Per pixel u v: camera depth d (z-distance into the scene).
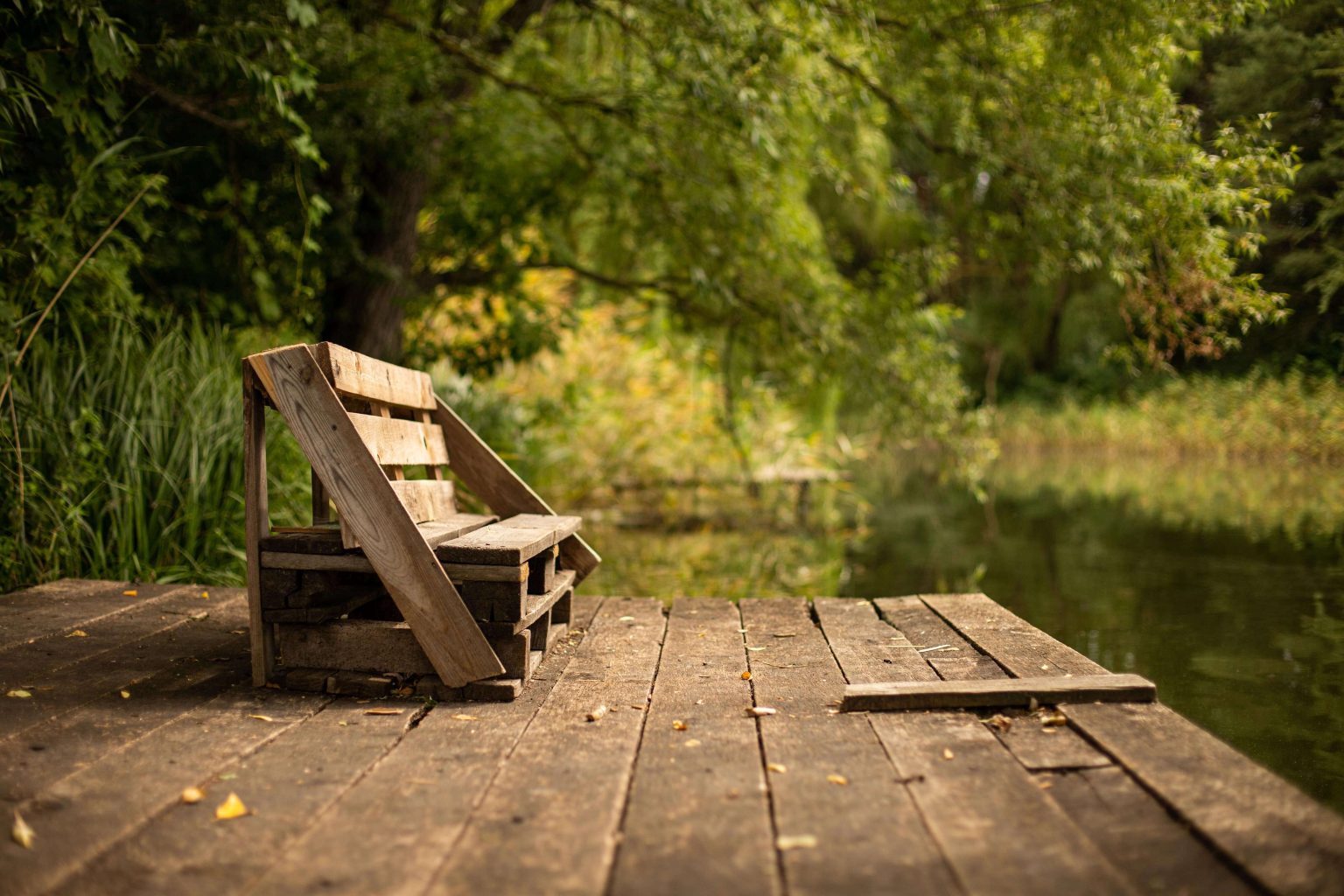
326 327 8.62
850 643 4.05
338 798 2.37
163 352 5.93
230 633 4.09
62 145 5.46
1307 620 5.56
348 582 3.78
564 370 12.30
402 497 3.63
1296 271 7.02
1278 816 2.17
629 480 12.18
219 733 2.84
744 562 8.51
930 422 9.34
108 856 2.05
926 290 9.65
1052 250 7.93
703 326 10.22
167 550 5.61
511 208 9.64
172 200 7.32
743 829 2.18
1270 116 6.22
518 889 1.91
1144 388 16.42
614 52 9.59
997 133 8.14
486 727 2.93
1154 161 6.89
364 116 7.54
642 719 3.02
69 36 4.78
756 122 7.34
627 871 1.98
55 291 5.53
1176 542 8.45
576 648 3.98
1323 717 3.93
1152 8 6.51
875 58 8.02
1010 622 4.34
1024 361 24.14
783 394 10.37
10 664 3.56
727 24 7.00
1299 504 10.18
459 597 3.20
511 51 9.52
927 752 2.68
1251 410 11.02
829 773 2.53
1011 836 2.13
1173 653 4.90
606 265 11.38
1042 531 9.72
